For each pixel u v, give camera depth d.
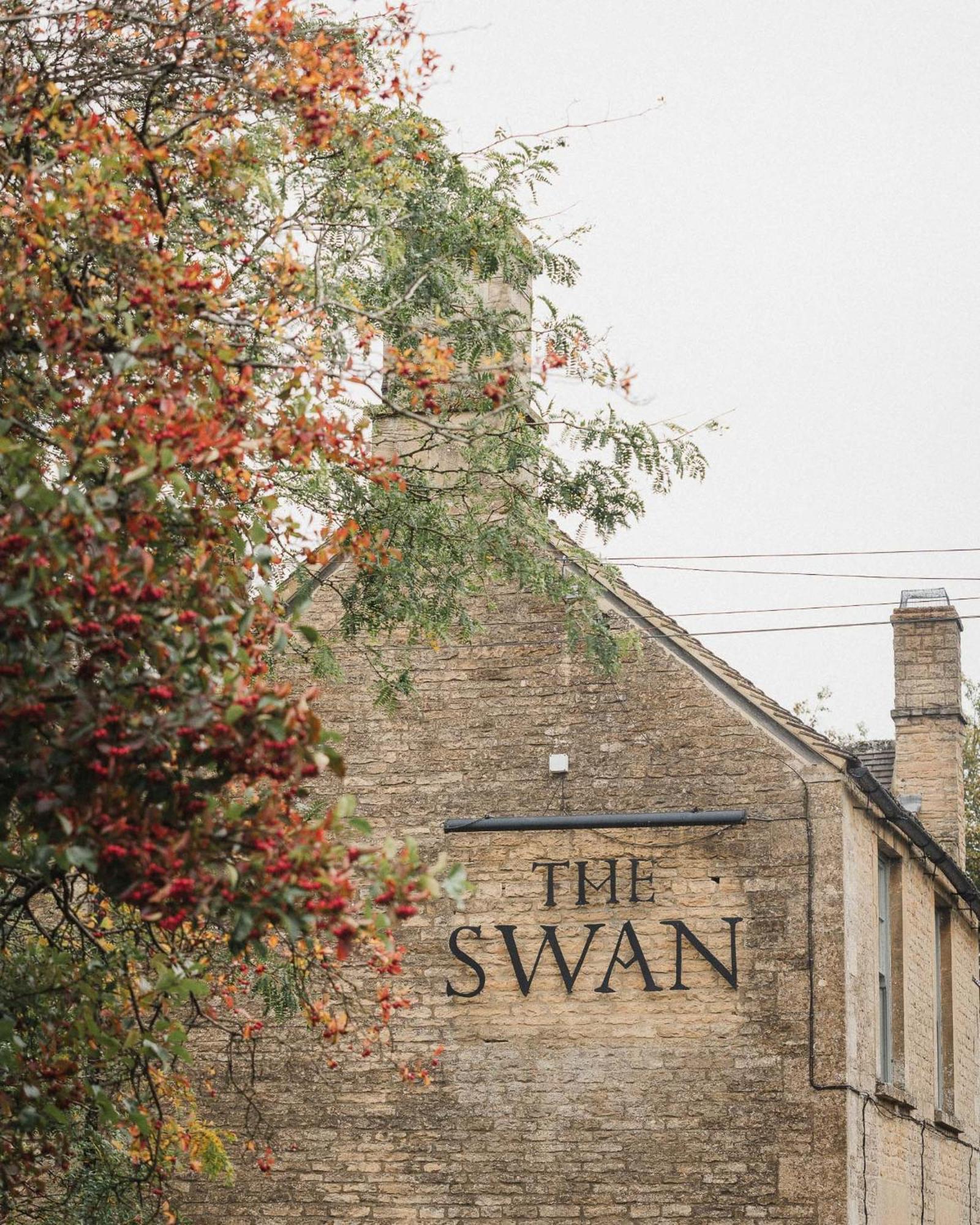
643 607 17.61
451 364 9.77
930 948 20.62
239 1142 17.05
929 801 23.72
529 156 13.17
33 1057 9.02
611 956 16.84
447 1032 17.00
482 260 13.08
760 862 16.69
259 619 8.12
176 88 10.12
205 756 7.06
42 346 8.66
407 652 16.77
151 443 7.70
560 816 17.23
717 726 17.09
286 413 9.32
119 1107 9.94
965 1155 22.05
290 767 6.99
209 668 7.73
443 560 13.56
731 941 16.58
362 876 7.43
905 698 24.23
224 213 10.77
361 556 11.61
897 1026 18.62
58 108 8.88
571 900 17.06
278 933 10.88
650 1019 16.61
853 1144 16.16
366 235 11.69
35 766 7.16
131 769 7.10
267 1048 17.25
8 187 9.45
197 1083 17.17
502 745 17.58
